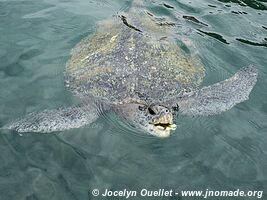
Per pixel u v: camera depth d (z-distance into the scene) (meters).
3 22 2.20
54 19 2.26
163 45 1.96
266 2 2.65
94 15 2.31
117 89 1.78
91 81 1.81
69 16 2.30
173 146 1.60
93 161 1.52
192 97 1.80
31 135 1.60
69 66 1.92
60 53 2.01
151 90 1.78
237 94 1.83
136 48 1.88
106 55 1.88
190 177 1.49
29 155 1.52
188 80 1.86
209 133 1.66
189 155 1.56
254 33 2.31
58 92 1.80
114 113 1.75
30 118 1.64
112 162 1.52
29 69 1.90
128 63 1.83
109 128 1.67
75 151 1.55
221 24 2.36
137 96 1.76
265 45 2.22
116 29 2.06
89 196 1.40
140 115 1.70
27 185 1.41
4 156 1.50
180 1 2.54
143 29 2.07
